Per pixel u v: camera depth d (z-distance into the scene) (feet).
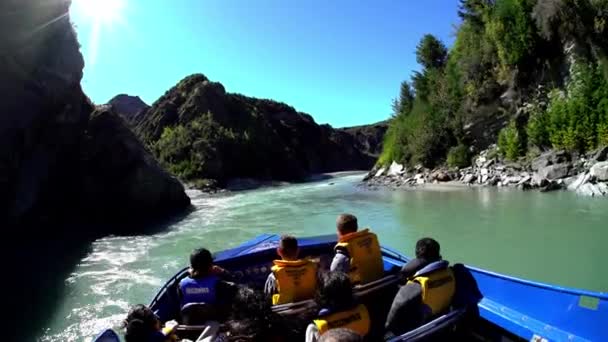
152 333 10.06
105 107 71.31
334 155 300.40
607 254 27.99
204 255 13.02
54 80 55.06
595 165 54.08
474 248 32.12
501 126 81.56
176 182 74.74
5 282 31.01
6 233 48.16
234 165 144.97
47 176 57.72
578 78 67.31
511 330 12.73
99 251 40.40
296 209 63.21
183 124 164.86
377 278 14.80
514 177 68.18
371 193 78.79
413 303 12.21
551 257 28.40
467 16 93.30
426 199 61.31
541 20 73.00
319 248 21.68
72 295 26.94
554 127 68.69
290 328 11.83
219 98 180.65
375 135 405.39
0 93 45.19
